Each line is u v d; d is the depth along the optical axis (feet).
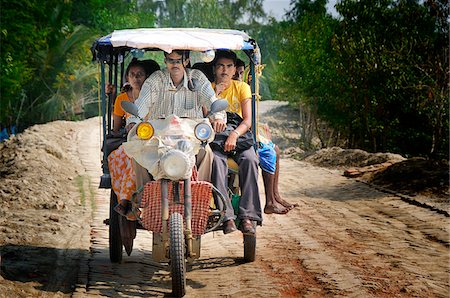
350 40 69.62
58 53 121.90
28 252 25.86
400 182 45.50
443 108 66.44
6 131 112.68
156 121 22.03
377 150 76.28
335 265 25.36
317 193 45.03
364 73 70.18
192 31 24.57
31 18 90.99
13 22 84.89
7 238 27.66
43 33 98.48
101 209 35.78
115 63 25.72
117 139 24.07
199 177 22.49
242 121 24.02
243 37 24.35
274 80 95.35
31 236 28.43
